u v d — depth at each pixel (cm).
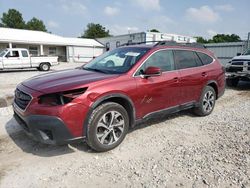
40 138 327
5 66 1775
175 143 408
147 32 2912
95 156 358
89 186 286
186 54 513
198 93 530
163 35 2983
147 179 301
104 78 371
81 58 3875
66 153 366
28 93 340
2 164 330
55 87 333
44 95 325
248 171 318
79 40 4038
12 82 1224
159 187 285
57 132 320
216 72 577
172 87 458
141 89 402
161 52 455
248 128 480
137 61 415
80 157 355
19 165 329
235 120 536
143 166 332
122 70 409
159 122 516
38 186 284
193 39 3300
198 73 521
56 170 319
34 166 328
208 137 435
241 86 1053
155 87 424
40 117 319
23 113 339
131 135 440
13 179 296
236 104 700
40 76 418
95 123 349
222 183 292
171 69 468
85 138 349
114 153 369
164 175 309
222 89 614
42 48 3388
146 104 418
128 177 305
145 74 406
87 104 338
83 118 338
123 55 454
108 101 375
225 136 439
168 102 460
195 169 323
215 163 339
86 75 392
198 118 551
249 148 386
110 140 374
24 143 396
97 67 454
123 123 386
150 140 419
